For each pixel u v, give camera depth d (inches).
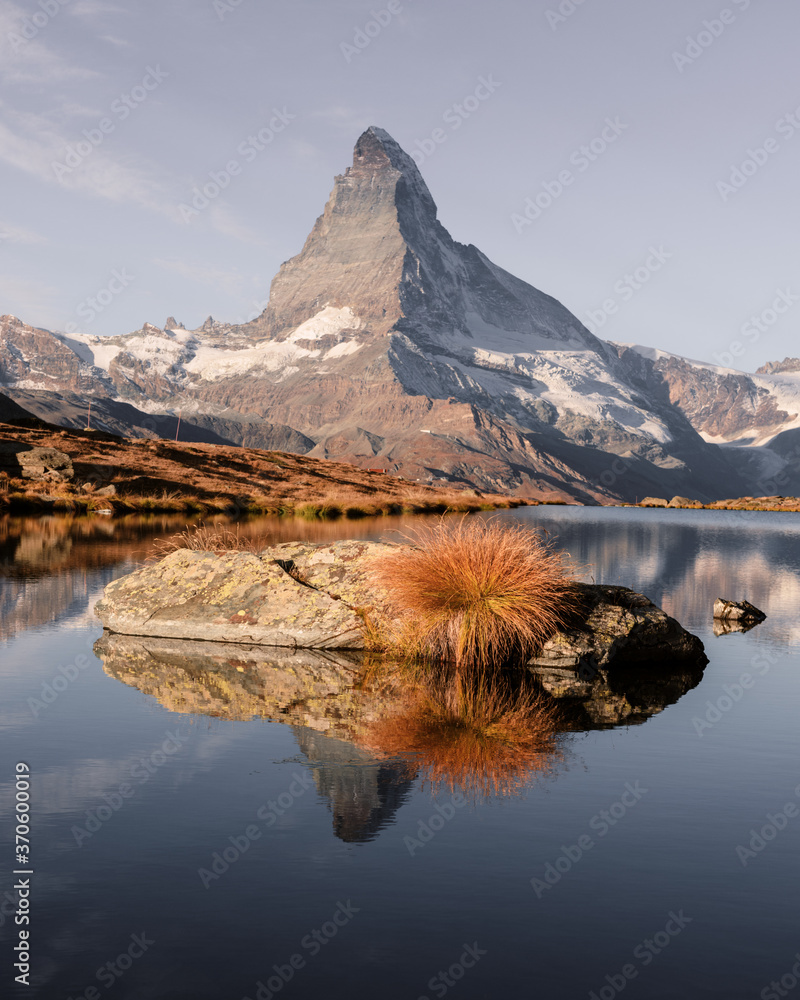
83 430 3351.4
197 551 493.4
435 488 3794.3
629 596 440.5
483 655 391.5
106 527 1247.5
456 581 407.8
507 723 289.1
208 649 415.2
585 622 408.5
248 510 1979.6
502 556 410.6
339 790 216.4
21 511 1619.1
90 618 486.6
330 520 1696.6
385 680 356.8
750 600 636.1
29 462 2229.3
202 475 2738.7
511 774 232.2
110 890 160.4
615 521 2032.5
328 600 435.5
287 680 350.6
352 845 182.5
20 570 680.4
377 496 2773.1
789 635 489.7
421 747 257.4
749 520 2348.7
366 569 454.0
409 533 1169.4
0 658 379.2
